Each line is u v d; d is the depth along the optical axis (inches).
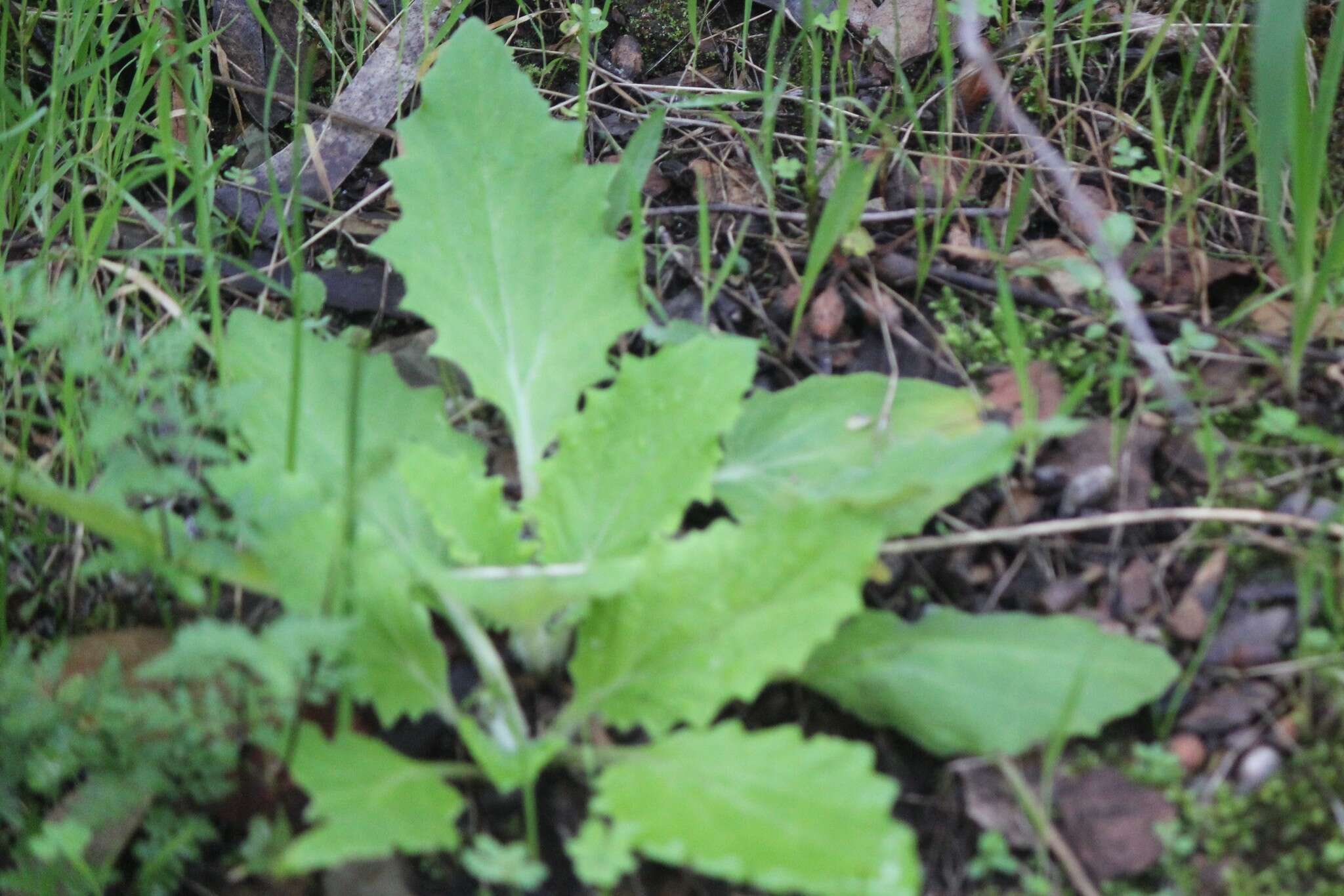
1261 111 35.3
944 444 34.5
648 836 32.5
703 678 33.7
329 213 40.8
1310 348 37.6
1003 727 33.9
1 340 39.2
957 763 34.6
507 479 37.4
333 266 40.1
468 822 34.5
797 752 33.0
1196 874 33.9
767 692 35.3
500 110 37.3
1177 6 39.6
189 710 33.5
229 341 36.1
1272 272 38.7
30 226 40.8
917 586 36.0
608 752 33.9
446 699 34.2
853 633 34.7
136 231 40.6
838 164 40.6
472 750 33.4
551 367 36.5
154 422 37.1
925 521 35.7
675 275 39.4
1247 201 39.8
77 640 36.3
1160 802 34.3
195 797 34.3
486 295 36.7
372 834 32.4
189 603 36.5
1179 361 37.6
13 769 34.4
